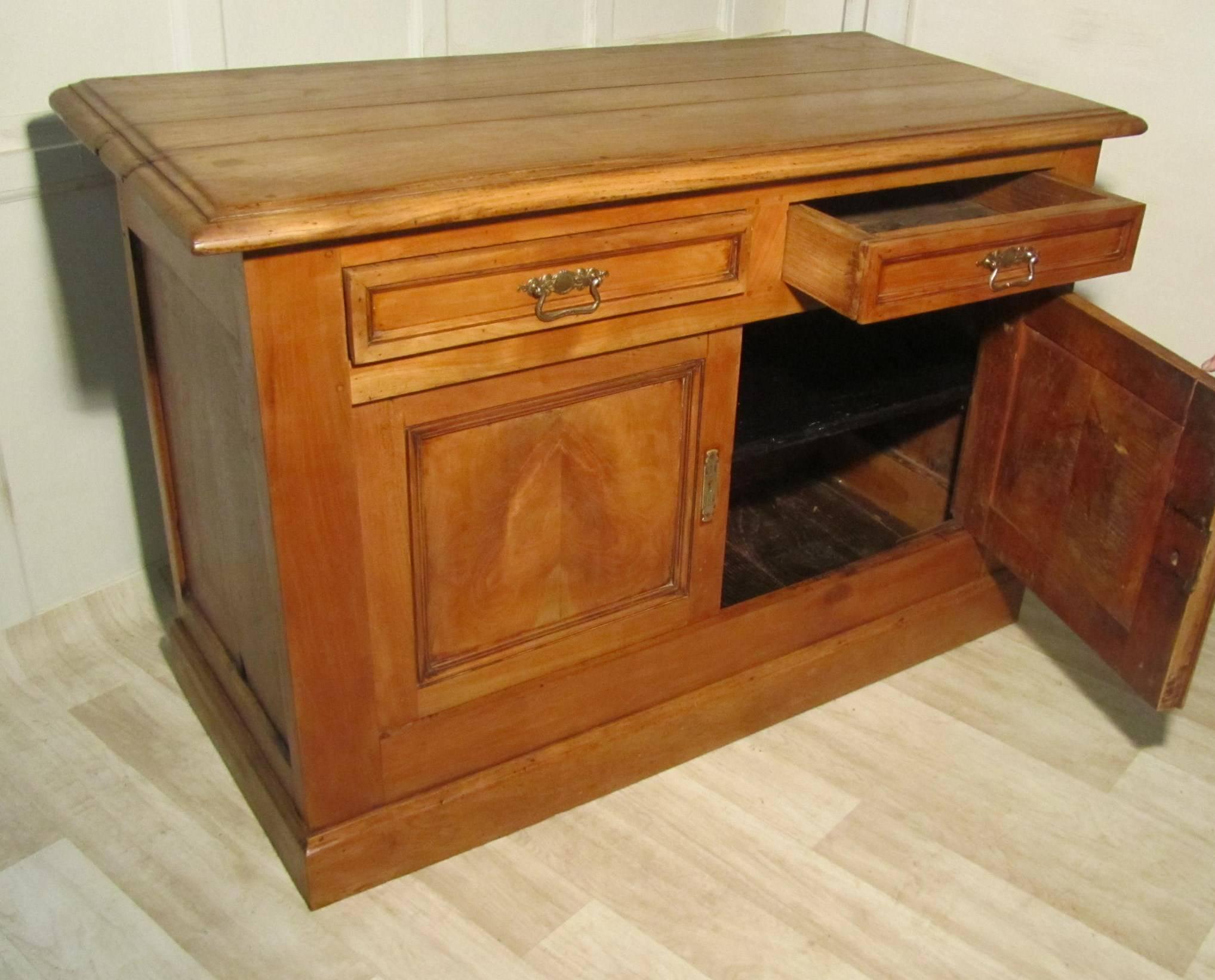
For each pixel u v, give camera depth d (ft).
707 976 4.49
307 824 4.62
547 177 3.91
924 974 4.54
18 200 5.16
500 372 4.19
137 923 4.64
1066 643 6.34
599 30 6.78
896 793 5.34
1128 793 5.40
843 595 5.66
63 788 5.23
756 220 4.47
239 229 3.45
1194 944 4.70
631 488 4.78
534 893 4.81
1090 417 5.07
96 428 5.79
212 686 5.42
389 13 5.93
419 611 4.46
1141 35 6.69
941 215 5.31
